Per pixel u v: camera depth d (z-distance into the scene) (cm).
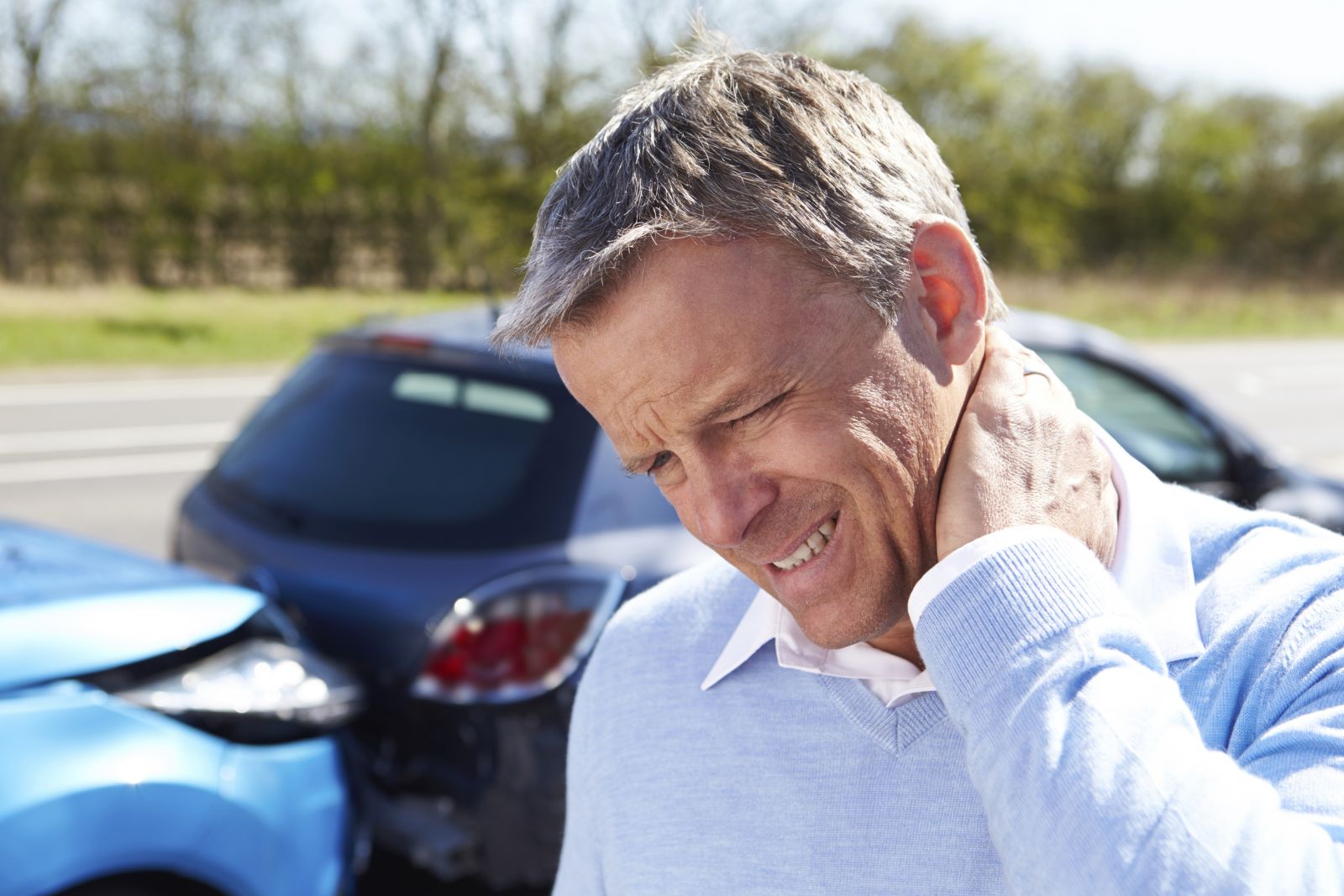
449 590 252
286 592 265
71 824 188
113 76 2109
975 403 85
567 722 247
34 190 2105
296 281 2369
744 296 77
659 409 80
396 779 254
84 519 677
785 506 82
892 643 93
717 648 100
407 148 2355
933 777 85
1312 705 75
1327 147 3173
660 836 96
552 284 79
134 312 1580
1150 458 363
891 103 89
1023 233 2875
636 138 80
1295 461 1002
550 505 260
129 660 205
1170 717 70
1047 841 68
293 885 220
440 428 280
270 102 2289
